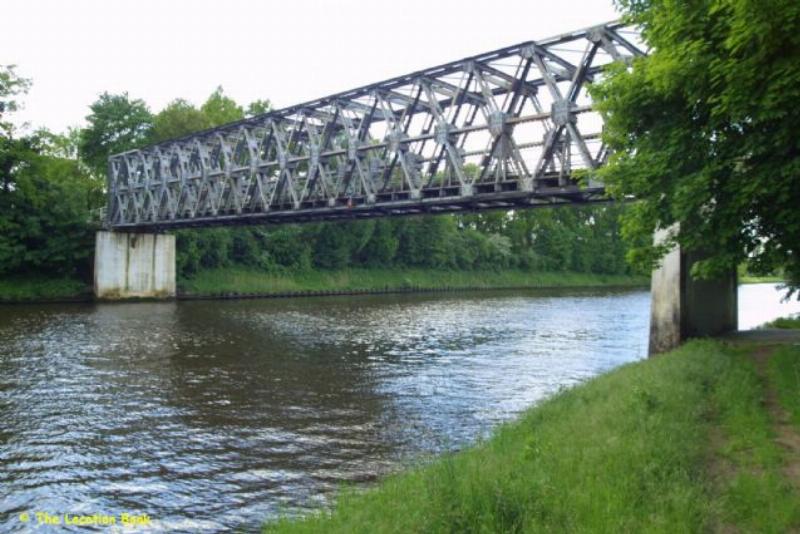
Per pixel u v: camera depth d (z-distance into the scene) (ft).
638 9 48.83
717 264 43.42
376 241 291.99
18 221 179.22
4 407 58.34
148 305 177.47
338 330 122.11
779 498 21.74
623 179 46.80
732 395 36.81
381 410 57.67
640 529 19.49
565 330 124.36
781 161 37.81
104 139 240.94
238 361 84.48
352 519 25.43
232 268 241.55
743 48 34.19
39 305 169.78
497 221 369.71
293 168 128.16
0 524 33.83
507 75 87.20
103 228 195.00
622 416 32.19
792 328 86.12
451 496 22.81
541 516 21.24
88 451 45.68
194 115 245.24
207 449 45.98
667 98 42.47
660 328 71.72
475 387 68.23
